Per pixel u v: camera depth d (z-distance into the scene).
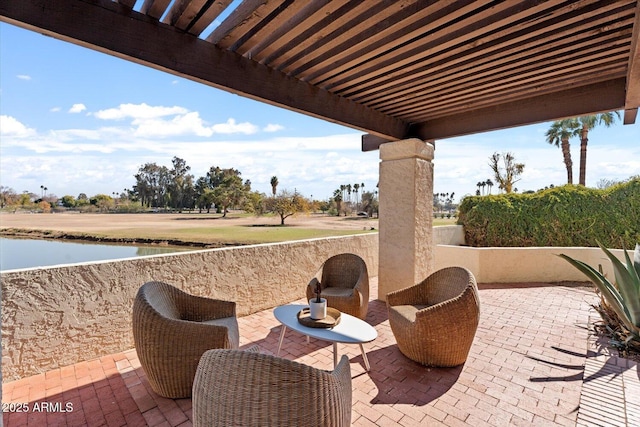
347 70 2.85
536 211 7.82
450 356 2.72
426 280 3.30
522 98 3.50
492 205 8.35
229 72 2.53
